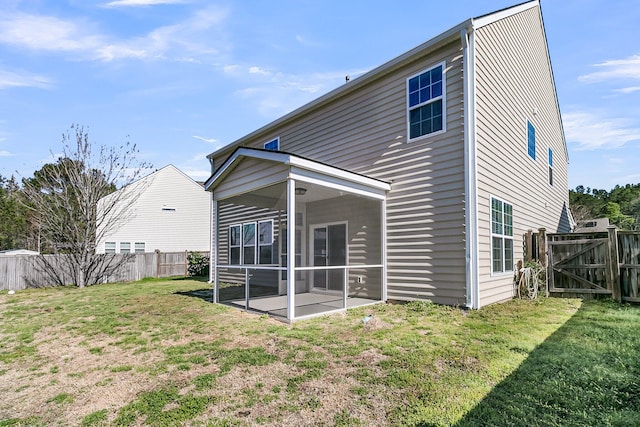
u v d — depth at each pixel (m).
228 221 13.50
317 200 9.88
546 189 12.25
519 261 8.59
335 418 2.84
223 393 3.35
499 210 7.77
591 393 3.10
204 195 24.28
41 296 10.78
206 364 4.17
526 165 9.88
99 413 3.07
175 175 23.44
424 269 7.28
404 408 2.95
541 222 11.39
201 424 2.81
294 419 2.85
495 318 5.87
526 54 10.15
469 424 2.66
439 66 7.27
